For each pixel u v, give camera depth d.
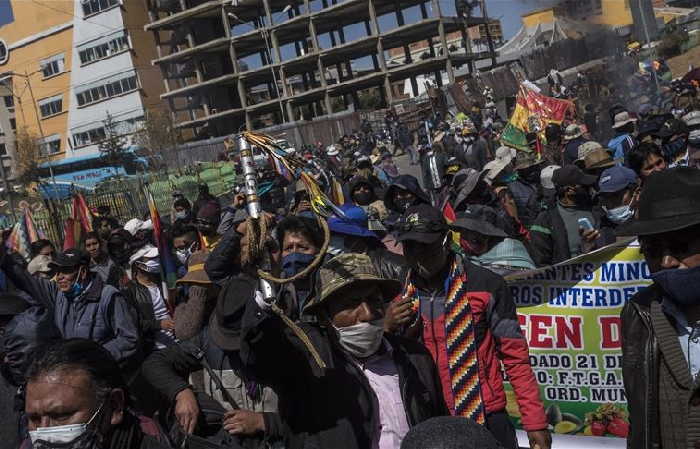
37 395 2.21
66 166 71.88
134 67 81.69
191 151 52.28
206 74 81.31
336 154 21.78
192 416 3.41
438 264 3.65
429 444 1.73
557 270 4.58
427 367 3.11
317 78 94.31
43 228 20.17
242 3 75.94
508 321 3.68
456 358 3.61
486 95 40.44
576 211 6.08
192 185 29.23
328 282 2.90
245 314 2.96
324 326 3.01
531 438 3.67
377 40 72.44
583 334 4.53
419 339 3.71
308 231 3.79
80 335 5.31
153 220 6.53
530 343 4.62
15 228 10.69
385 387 2.99
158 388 3.53
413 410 2.97
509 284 4.65
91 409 2.22
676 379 2.54
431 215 3.61
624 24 26.36
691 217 2.49
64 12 84.88
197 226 7.50
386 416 2.94
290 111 77.38
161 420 3.59
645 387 2.61
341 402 2.90
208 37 80.81
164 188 28.34
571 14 27.47
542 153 12.17
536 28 63.31
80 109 85.81
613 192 5.73
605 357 4.50
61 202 21.61
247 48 81.75
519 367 3.68
